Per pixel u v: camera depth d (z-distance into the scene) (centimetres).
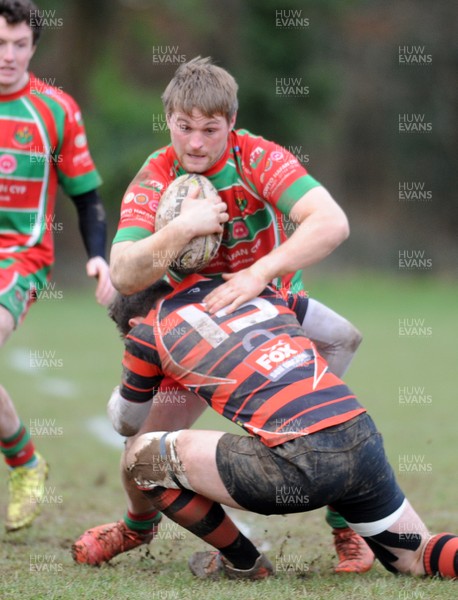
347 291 8506
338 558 1388
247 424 1165
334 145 11350
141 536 1373
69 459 2273
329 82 10019
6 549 1468
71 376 3722
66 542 1526
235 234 1306
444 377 3797
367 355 4581
